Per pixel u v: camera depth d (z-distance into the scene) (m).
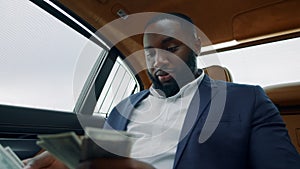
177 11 2.00
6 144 1.33
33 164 0.78
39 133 1.53
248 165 0.85
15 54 1.63
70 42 1.92
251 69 2.20
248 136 0.85
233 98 0.96
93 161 0.46
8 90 1.52
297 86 1.46
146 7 1.95
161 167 0.87
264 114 0.89
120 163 0.47
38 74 1.73
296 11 1.81
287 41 2.00
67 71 1.90
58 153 0.49
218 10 1.96
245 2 1.87
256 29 2.00
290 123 1.43
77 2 1.75
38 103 1.65
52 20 1.77
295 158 0.76
